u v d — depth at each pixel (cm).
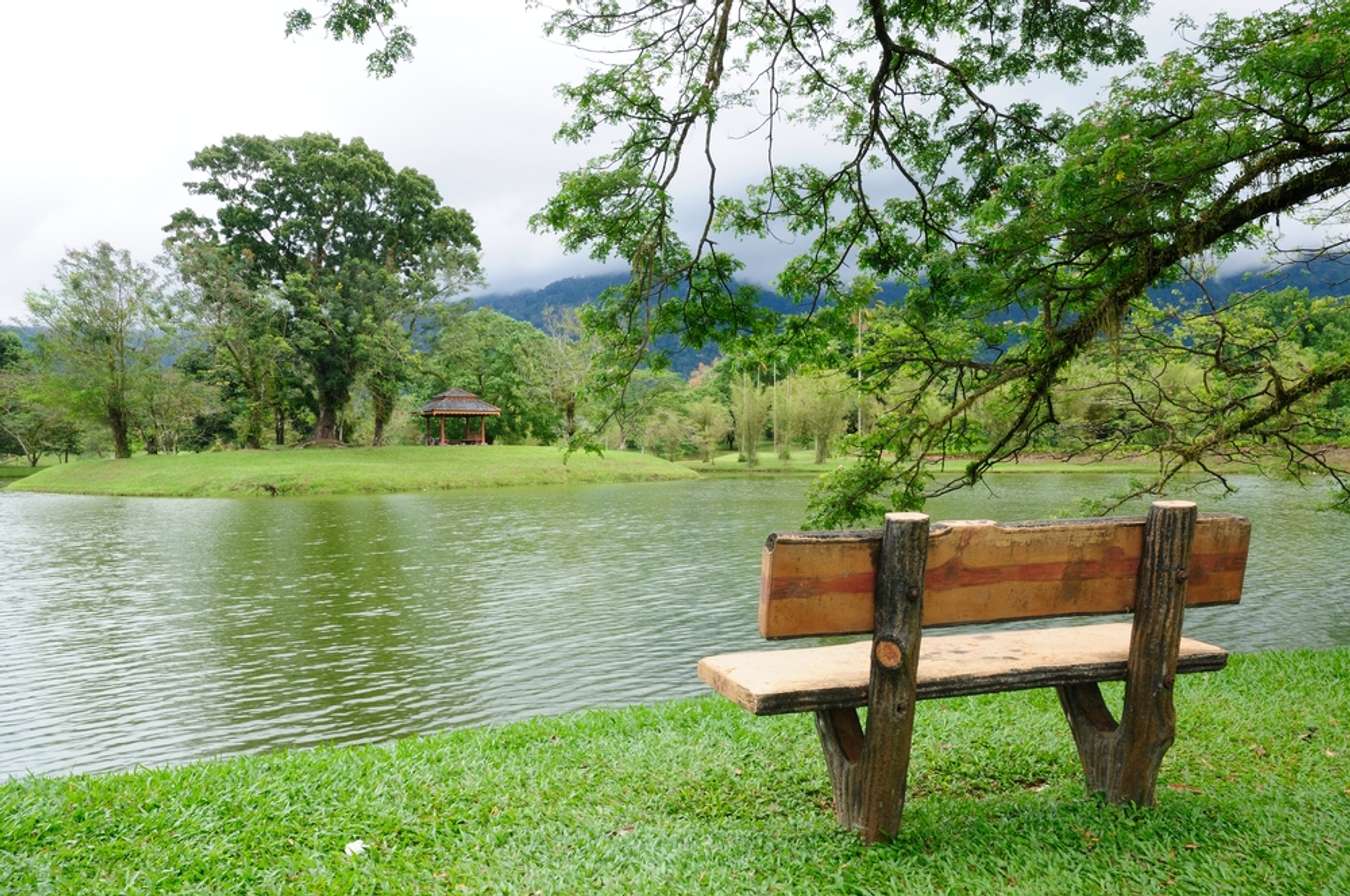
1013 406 860
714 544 2212
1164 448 837
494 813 373
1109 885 274
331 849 334
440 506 3378
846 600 271
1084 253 686
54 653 1176
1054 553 293
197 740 826
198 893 295
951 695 298
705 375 10025
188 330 5322
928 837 312
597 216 722
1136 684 319
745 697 280
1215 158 525
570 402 6625
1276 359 802
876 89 761
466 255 5888
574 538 2356
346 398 5878
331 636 1252
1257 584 1532
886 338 830
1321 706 543
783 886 280
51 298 5053
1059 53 824
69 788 406
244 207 5531
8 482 5494
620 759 452
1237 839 307
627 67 699
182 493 4084
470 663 1091
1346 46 471
